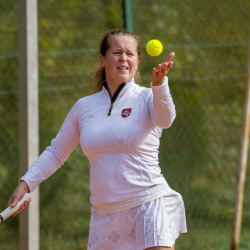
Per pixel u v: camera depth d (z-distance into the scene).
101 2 25.30
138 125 10.28
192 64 25.20
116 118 10.40
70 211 22.11
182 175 22.81
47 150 11.55
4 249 20.80
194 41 25.80
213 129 24.47
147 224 10.16
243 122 18.28
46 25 24.28
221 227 22.31
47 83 22.94
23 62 14.61
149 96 10.44
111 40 10.80
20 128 14.74
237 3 25.64
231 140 24.67
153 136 10.46
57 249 20.64
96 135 10.37
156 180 10.45
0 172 22.91
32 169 11.33
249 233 21.92
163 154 22.44
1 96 22.61
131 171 10.27
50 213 21.75
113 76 10.67
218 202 23.11
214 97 24.94
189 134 23.47
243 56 25.31
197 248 20.75
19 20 14.62
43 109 22.48
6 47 24.64
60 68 23.23
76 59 23.39
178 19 26.08
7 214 10.84
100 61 11.28
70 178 22.27
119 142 10.20
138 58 11.48
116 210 10.37
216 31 25.61
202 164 23.39
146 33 26.08
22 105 14.68
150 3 26.19
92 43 25.17
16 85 22.94
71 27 24.83
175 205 10.71
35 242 14.77
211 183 23.39
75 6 24.91
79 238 21.50
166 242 10.06
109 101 10.73
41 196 21.73
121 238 10.45
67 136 11.37
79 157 22.47
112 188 10.30
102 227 10.59
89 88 12.12
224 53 25.39
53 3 24.47
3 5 24.81
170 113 10.03
